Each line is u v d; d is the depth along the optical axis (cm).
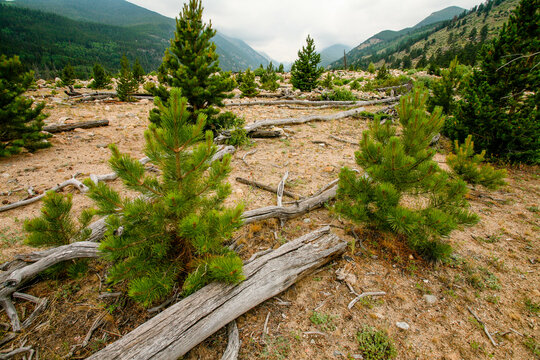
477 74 798
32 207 479
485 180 550
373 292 319
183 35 816
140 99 1727
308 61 2228
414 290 326
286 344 258
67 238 318
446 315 291
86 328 264
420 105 405
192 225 225
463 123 823
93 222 421
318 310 296
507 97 738
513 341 262
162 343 225
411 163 326
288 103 1705
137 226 264
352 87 2561
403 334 268
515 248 404
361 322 282
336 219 476
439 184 336
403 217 310
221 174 276
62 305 288
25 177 583
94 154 747
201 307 255
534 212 511
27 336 254
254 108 1499
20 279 283
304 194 560
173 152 254
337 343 260
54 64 14838
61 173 615
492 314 292
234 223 252
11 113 637
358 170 691
